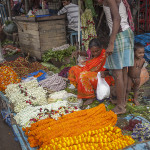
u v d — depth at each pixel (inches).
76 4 257.1
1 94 167.6
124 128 112.9
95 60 148.7
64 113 123.8
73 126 110.7
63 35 243.0
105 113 120.8
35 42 238.4
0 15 516.4
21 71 194.1
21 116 126.3
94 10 191.0
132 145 96.4
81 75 136.7
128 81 131.2
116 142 98.0
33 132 108.0
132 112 128.0
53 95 152.6
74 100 141.7
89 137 99.8
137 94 137.2
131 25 113.2
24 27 252.5
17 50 305.7
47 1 303.3
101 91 133.4
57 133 104.0
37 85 162.1
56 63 222.4
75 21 238.8
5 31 382.3
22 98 143.3
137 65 125.0
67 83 179.3
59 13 243.0
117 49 111.9
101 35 200.5
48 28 231.3
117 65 114.4
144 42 227.0
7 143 123.0
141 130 105.7
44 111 126.8
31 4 376.2
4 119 144.4
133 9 269.6
